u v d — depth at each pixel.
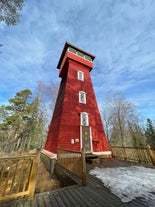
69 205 2.35
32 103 23.38
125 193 2.91
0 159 2.67
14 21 4.21
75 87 10.63
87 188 3.27
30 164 3.10
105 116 27.92
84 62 12.62
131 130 25.69
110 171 5.07
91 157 7.89
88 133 8.91
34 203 2.43
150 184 3.46
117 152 8.70
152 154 6.22
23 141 22.08
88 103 10.53
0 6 3.88
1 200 2.41
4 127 19.06
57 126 8.65
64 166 5.21
